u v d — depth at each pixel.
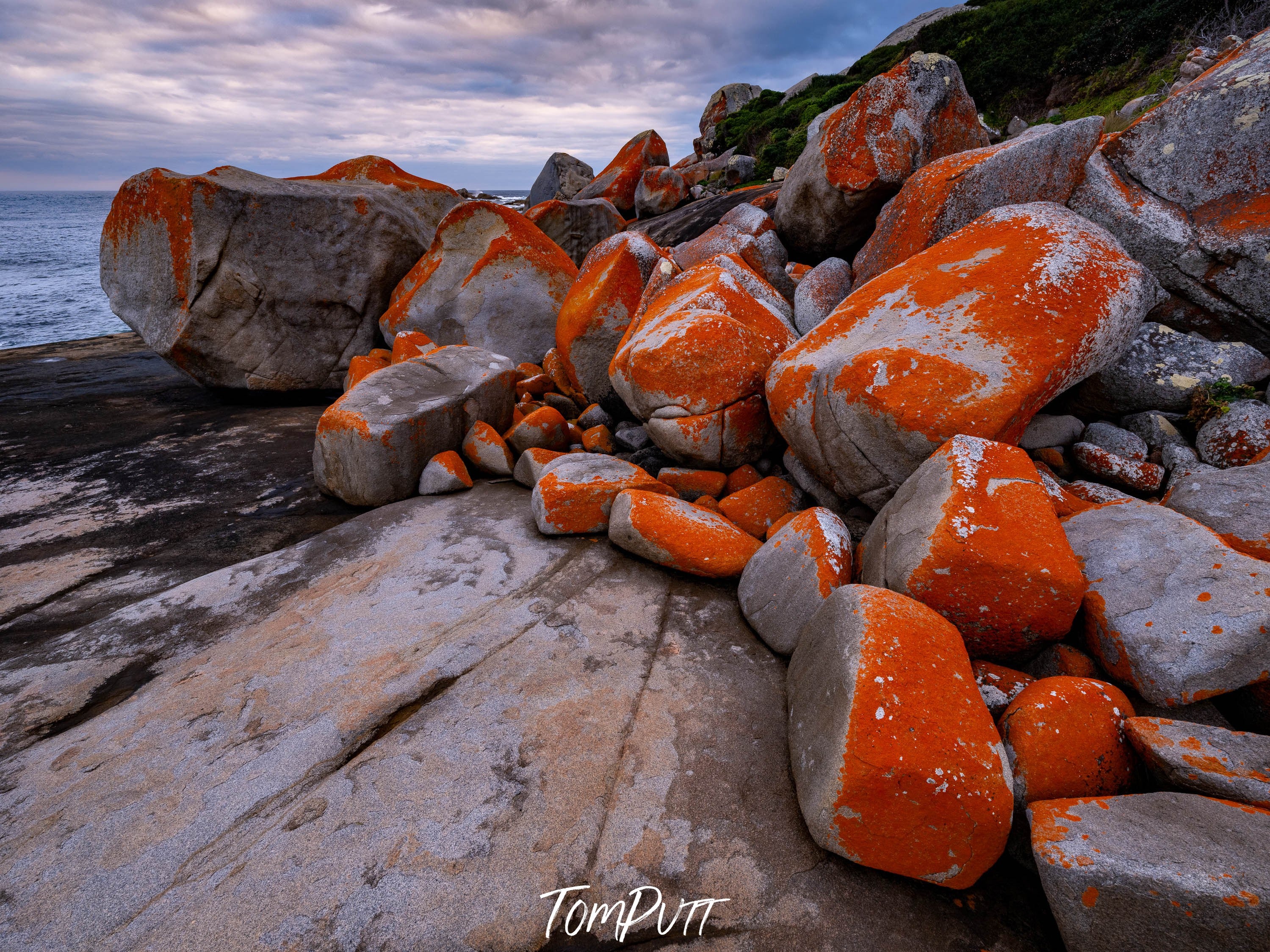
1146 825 1.36
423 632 2.53
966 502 1.97
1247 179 3.04
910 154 4.68
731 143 23.53
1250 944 1.16
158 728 2.07
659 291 4.38
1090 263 2.62
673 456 3.57
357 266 6.41
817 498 3.08
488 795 1.79
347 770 1.88
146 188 5.63
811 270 4.73
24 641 2.63
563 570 2.97
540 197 18.98
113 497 4.11
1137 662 1.78
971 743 1.51
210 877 1.58
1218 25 9.50
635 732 2.00
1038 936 1.45
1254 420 2.62
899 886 1.56
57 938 1.46
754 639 2.47
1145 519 2.07
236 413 6.04
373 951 1.41
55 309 16.25
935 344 2.52
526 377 5.68
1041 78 13.34
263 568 3.10
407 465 3.88
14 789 1.86
